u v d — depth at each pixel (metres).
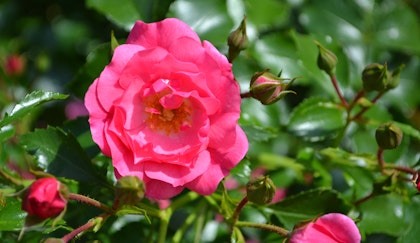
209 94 0.53
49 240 0.53
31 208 0.51
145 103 0.55
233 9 0.67
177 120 0.55
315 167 0.63
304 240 0.53
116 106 0.53
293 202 0.60
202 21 0.64
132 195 0.52
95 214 0.58
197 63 0.54
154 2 0.64
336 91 0.62
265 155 0.67
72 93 0.63
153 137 0.54
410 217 0.62
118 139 0.54
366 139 0.65
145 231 0.62
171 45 0.54
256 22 0.67
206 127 0.53
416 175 0.58
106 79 0.54
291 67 0.67
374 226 0.62
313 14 0.70
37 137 0.58
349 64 0.66
